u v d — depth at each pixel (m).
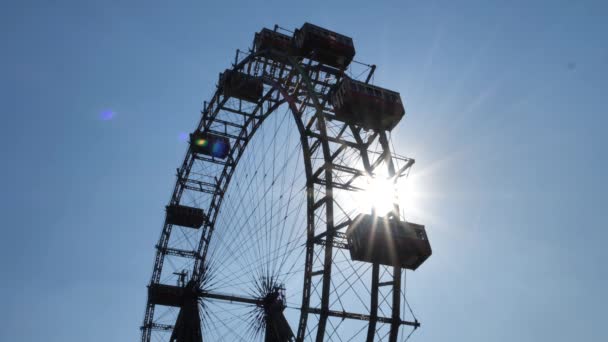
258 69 46.84
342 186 35.59
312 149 37.41
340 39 40.62
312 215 34.75
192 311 45.31
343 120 37.84
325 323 31.72
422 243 32.88
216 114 50.94
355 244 32.25
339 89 37.31
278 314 37.38
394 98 37.25
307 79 37.69
